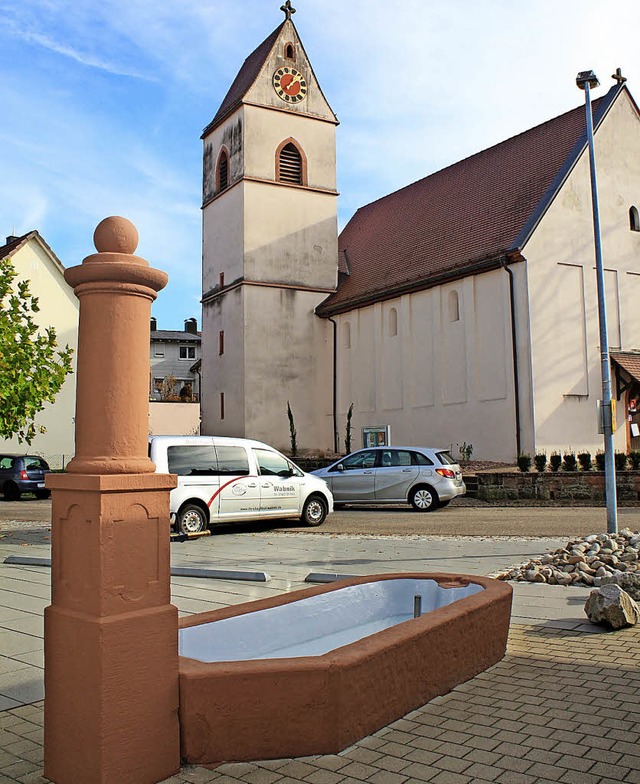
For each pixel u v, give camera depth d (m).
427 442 29.42
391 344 31.78
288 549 12.30
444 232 31.83
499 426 26.19
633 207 28.44
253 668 4.01
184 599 8.19
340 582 6.42
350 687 4.20
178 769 3.83
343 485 20.55
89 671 3.56
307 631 5.86
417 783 3.71
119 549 3.64
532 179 28.78
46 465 28.22
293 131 36.53
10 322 13.76
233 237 35.81
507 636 6.02
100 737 3.51
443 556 11.20
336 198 37.31
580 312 26.48
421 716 4.64
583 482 21.55
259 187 35.50
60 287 36.22
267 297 35.25
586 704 4.80
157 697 3.74
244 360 34.47
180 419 52.72
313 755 4.06
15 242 37.56
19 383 13.62
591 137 14.20
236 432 34.88
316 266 36.50
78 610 3.67
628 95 28.94
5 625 7.13
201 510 14.46
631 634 6.54
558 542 12.67
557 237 26.30
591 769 3.86
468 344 27.48
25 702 5.01
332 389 35.66
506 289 26.16
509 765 3.91
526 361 25.28
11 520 19.05
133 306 3.86
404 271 32.03
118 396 3.76
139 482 3.71
